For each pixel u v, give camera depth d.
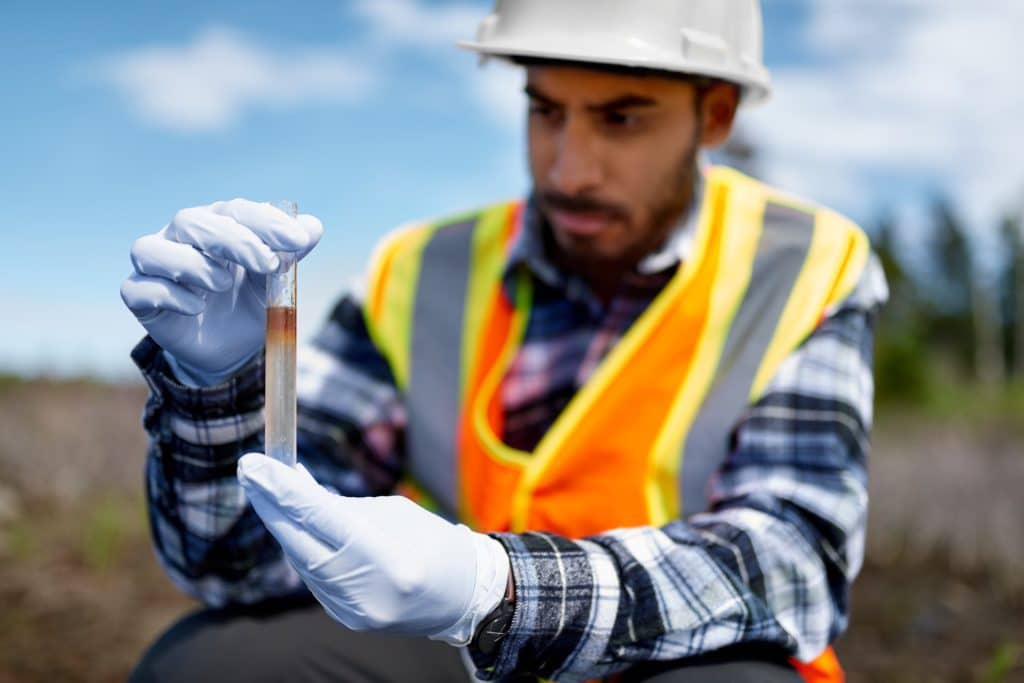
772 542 1.25
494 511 1.48
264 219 1.05
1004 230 31.20
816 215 1.55
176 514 1.31
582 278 1.55
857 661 2.55
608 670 1.19
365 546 1.00
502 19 1.53
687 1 1.45
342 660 1.43
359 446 1.56
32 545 3.16
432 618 1.04
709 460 1.42
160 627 2.60
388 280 1.63
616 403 1.45
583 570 1.16
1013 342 31.70
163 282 1.08
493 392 1.54
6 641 2.44
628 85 1.38
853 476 1.35
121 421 4.26
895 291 23.19
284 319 1.05
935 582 3.27
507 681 1.44
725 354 1.46
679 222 1.52
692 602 1.18
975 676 2.43
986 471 4.34
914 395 8.88
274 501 1.01
